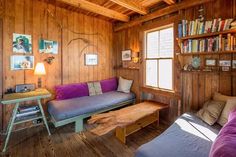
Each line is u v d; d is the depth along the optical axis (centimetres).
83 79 388
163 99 332
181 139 163
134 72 399
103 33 429
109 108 328
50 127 299
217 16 234
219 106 203
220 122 196
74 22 365
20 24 287
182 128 189
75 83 368
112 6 346
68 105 288
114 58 461
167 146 150
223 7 227
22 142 243
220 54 233
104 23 431
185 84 284
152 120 293
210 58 244
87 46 393
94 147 230
